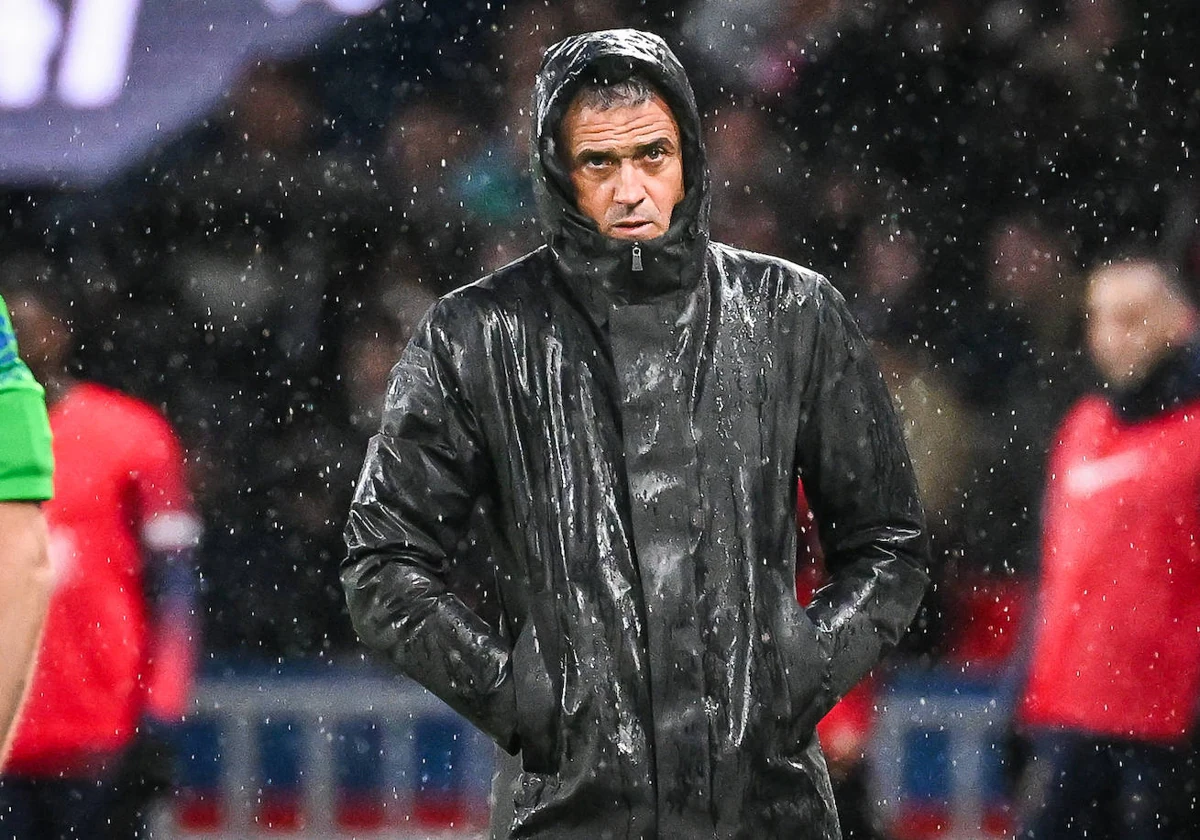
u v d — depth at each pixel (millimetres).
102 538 20125
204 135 32375
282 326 31688
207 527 28891
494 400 11281
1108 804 19609
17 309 21969
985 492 29156
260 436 30609
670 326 11219
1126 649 19297
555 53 11234
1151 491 19141
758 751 10938
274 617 27469
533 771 11141
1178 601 19172
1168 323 19312
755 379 11312
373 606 11273
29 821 20297
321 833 24125
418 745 24312
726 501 11109
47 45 31891
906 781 23625
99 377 31281
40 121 32062
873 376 11672
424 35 32844
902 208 32844
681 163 11211
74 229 31812
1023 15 33375
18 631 7750
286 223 32281
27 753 20203
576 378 11266
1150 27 33125
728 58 33469
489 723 11148
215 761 24188
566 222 11164
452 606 11289
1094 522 19422
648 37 11219
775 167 33156
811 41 33594
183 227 32281
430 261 32562
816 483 11727
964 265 32469
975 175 33094
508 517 11281
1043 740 19953
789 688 11055
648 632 10922
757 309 11445
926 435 29797
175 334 31641
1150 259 32188
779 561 11250
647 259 11094
